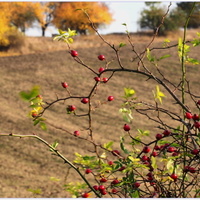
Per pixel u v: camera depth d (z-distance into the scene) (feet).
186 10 138.21
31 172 47.29
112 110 72.08
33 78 88.53
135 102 10.60
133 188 10.50
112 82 84.84
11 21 155.53
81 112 71.72
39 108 10.45
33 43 130.72
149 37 125.08
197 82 83.56
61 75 89.81
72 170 47.83
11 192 39.96
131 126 64.69
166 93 78.89
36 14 159.02
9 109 71.72
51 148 10.55
